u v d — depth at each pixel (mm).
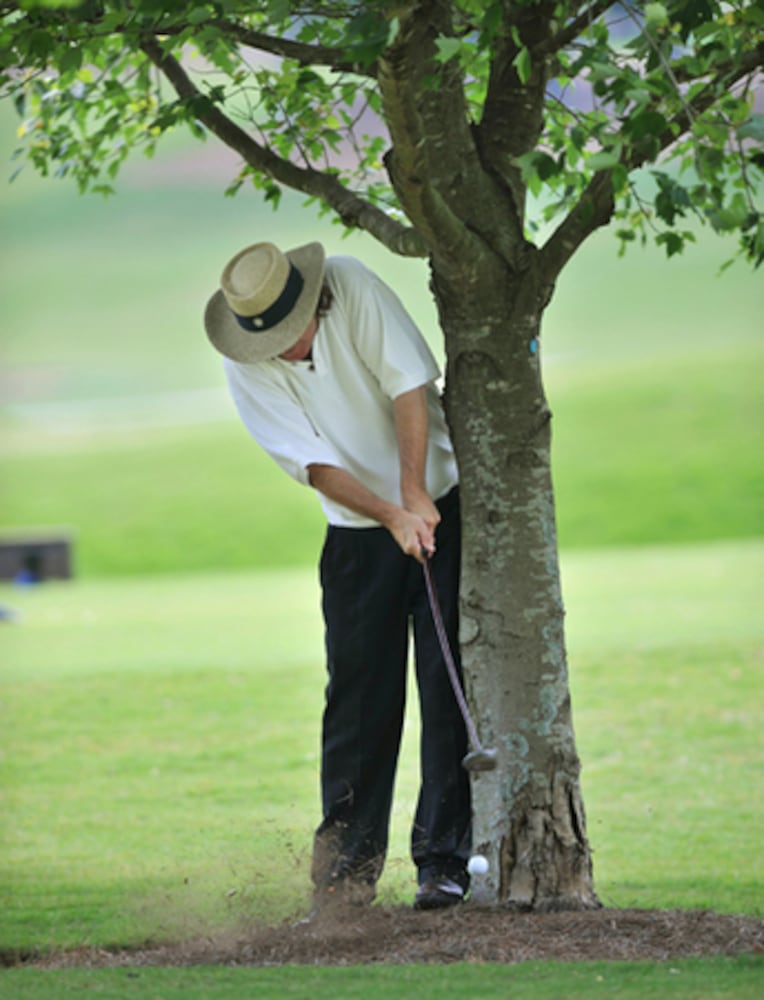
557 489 100188
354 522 17234
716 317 148000
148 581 82125
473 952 15000
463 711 16219
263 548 95688
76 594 74000
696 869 21734
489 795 16891
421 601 17422
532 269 16766
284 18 16656
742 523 89938
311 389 17203
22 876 21875
